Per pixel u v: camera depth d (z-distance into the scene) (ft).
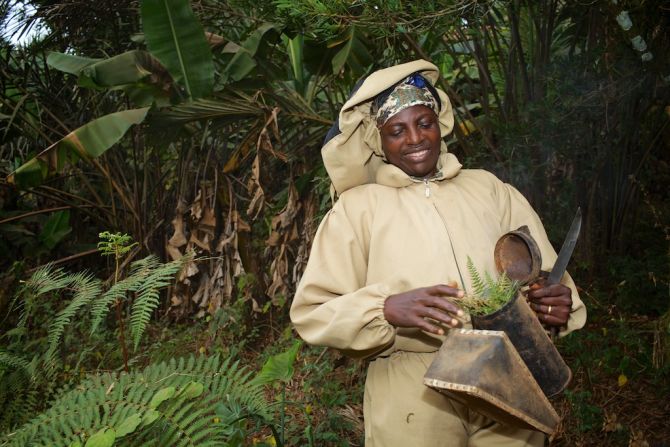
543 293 5.12
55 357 7.51
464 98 18.16
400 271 5.65
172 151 19.80
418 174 5.96
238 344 14.90
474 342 4.46
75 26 17.31
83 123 19.44
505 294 4.92
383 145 6.07
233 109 14.55
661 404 10.25
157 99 13.94
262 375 6.74
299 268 14.28
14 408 7.13
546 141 13.37
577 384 11.14
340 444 9.59
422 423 5.57
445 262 5.63
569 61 13.33
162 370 6.56
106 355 13.62
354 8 9.38
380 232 5.80
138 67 13.33
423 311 4.84
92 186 20.84
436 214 5.81
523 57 14.35
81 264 20.84
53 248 20.54
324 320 5.47
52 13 17.06
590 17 13.16
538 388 4.43
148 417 5.37
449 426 5.59
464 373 4.27
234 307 15.51
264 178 14.51
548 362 4.78
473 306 4.93
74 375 10.93
